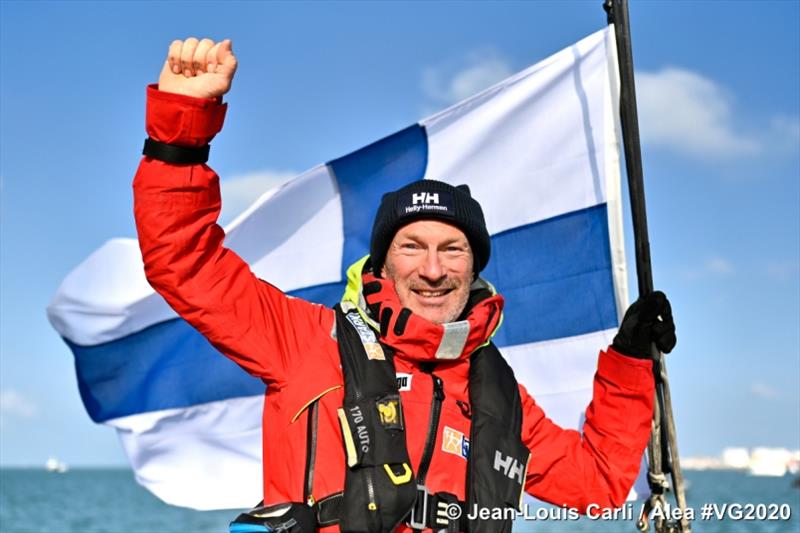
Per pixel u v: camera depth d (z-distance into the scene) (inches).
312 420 112.3
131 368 240.7
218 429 233.3
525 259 195.2
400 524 110.2
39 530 1443.2
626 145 138.4
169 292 112.9
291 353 115.7
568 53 193.9
